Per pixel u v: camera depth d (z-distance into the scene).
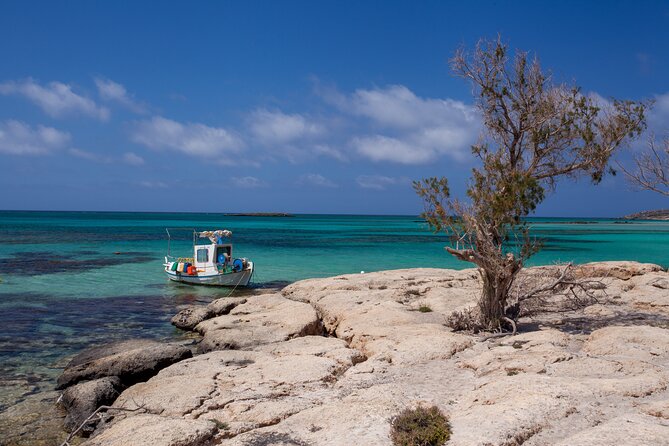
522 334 15.58
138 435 9.14
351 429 8.94
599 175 16.75
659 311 20.06
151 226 121.19
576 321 18.47
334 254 52.97
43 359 17.11
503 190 15.59
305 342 16.42
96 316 24.05
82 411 11.89
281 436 8.99
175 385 12.20
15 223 125.62
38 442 10.99
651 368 11.62
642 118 16.33
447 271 31.17
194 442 9.12
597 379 10.73
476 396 10.32
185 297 29.41
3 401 13.28
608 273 28.16
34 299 27.77
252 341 17.33
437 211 16.34
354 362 14.58
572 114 16.17
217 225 139.88
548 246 66.25
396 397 10.52
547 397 9.54
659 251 57.97
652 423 8.26
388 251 56.81
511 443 8.06
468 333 16.92
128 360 14.69
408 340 15.33
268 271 40.06
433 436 8.23
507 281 16.73
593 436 7.81
